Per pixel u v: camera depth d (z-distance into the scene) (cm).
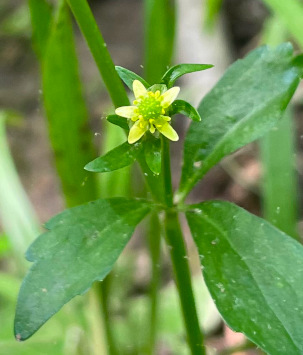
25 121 28
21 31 33
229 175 24
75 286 10
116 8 35
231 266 10
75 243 10
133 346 17
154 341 16
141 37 32
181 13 28
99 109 27
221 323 19
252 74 11
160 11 14
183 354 17
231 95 11
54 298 10
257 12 29
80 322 17
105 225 10
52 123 14
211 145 11
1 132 17
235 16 29
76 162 14
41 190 25
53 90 13
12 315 18
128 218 10
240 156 24
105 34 33
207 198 23
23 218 16
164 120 10
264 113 11
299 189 21
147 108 10
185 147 11
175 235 11
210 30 22
